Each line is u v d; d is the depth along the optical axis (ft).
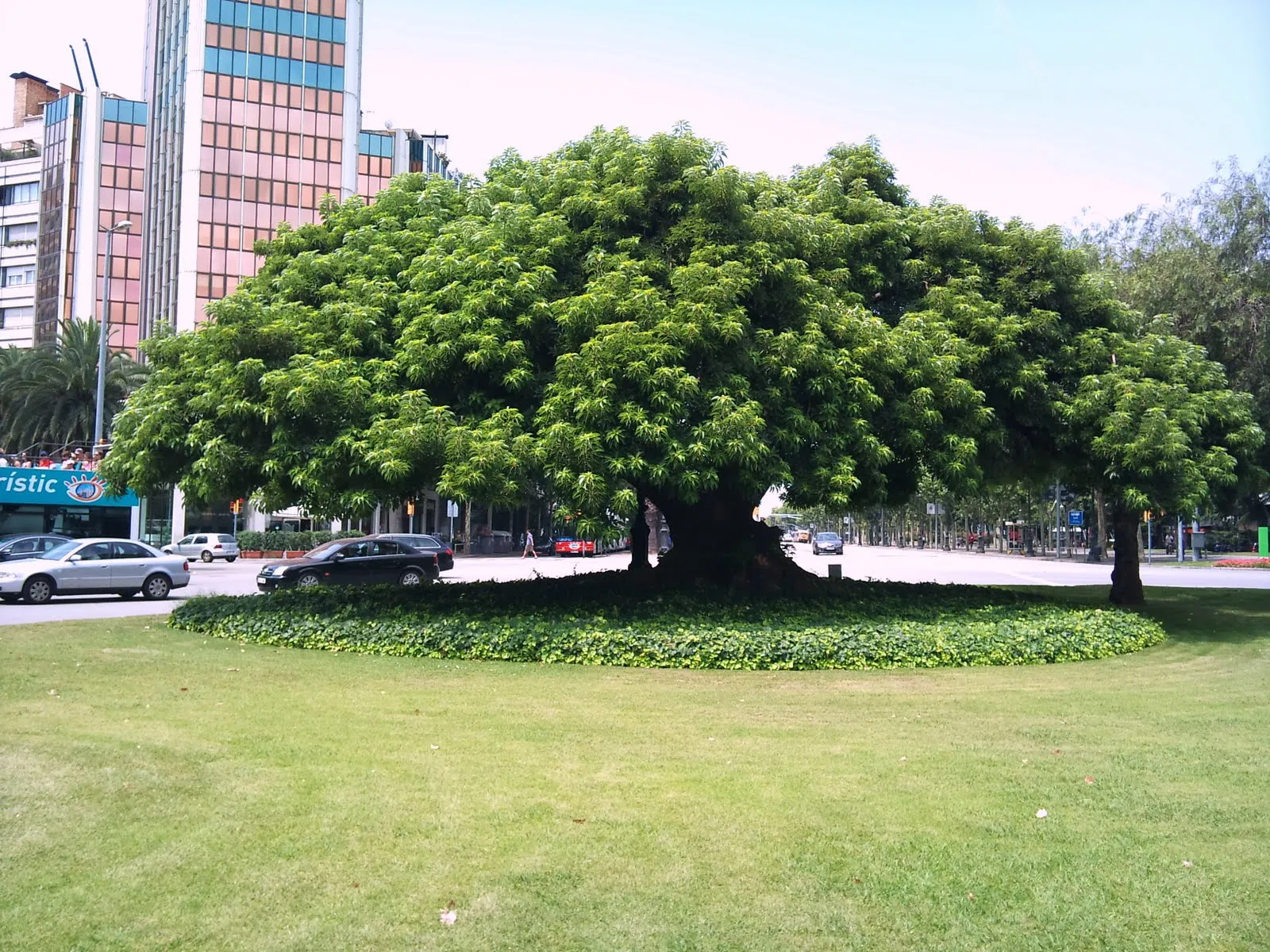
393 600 48.29
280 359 42.70
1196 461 47.62
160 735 23.45
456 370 40.98
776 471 39.01
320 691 30.07
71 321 146.82
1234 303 61.62
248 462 41.19
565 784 19.51
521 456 36.37
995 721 26.25
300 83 198.59
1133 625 44.52
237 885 14.33
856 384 40.50
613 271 40.70
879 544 437.17
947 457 43.39
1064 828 17.20
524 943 12.68
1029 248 51.39
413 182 55.67
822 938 12.97
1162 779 20.39
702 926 13.24
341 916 13.39
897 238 50.57
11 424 143.64
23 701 27.71
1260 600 69.46
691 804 18.26
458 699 28.91
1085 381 48.57
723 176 42.16
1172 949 12.82
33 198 246.88
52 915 13.30
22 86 266.36
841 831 16.89
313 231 54.13
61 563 67.92
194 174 190.60
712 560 52.85
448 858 15.43
